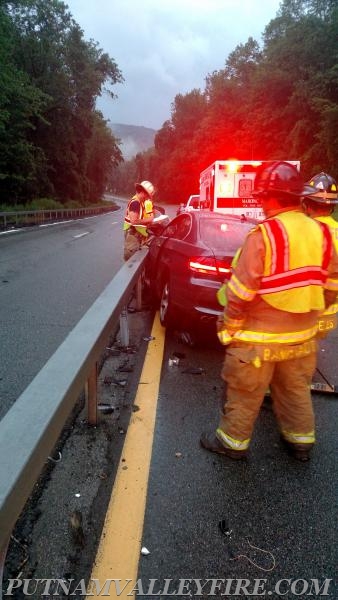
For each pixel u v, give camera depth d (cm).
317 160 3666
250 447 308
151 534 226
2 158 2991
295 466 288
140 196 733
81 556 211
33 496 248
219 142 5981
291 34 4162
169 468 279
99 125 6456
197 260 467
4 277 871
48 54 3662
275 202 250
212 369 441
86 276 892
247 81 5941
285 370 280
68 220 3122
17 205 3084
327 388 393
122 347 487
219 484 266
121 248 1409
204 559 213
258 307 257
